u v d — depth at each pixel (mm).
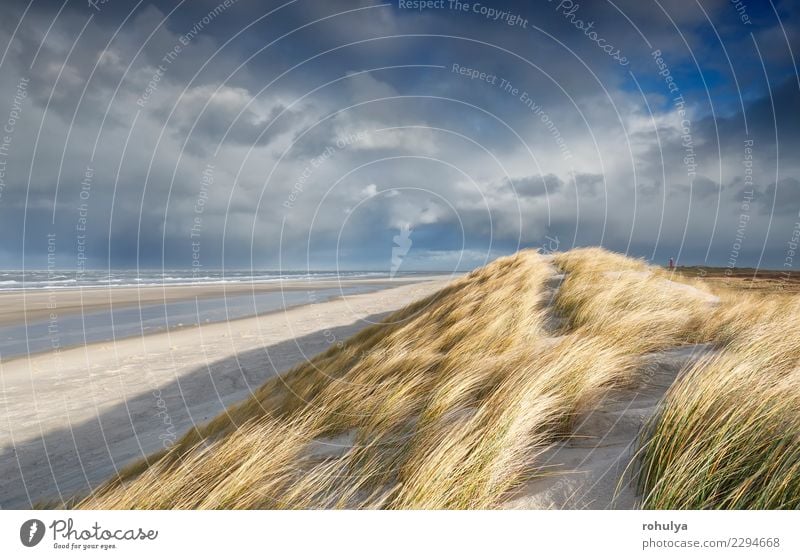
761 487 2146
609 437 2873
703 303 6746
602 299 6629
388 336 7859
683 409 2500
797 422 2322
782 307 5609
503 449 2635
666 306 6316
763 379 2891
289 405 5453
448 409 3615
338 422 4109
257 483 3051
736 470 2191
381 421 3781
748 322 4906
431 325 7934
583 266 10945
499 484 2508
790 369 3268
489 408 3168
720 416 2393
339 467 3176
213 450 3781
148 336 14383
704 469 2178
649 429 2668
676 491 2158
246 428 4117
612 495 2303
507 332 5820
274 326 16078
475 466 2582
